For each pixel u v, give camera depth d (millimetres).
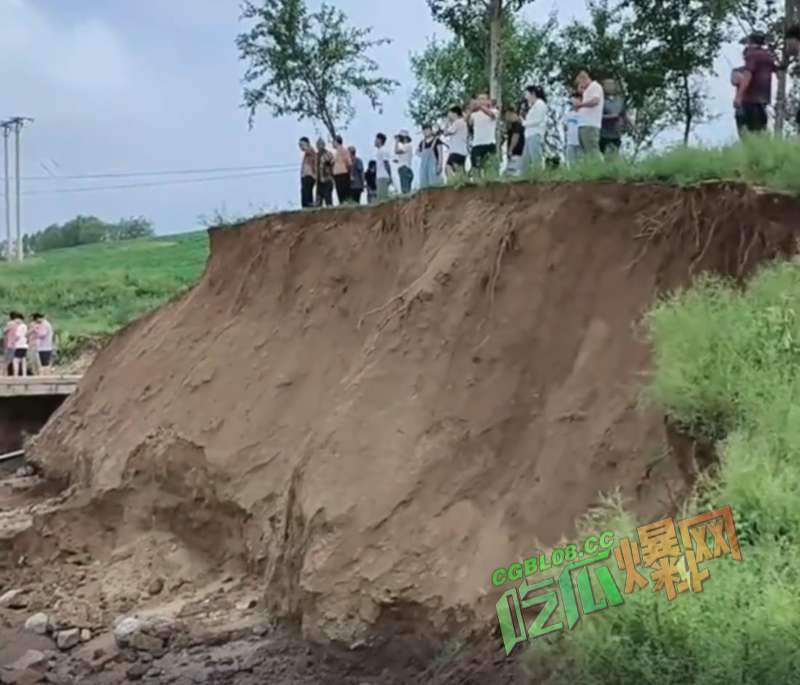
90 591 12344
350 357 12266
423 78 31938
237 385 13383
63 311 37812
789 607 5613
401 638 8836
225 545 12234
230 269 15727
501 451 9445
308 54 30469
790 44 12992
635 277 9422
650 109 25297
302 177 18391
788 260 8375
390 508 9414
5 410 21297
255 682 9148
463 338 10344
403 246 12352
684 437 7766
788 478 6484
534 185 10625
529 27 28469
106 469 14070
